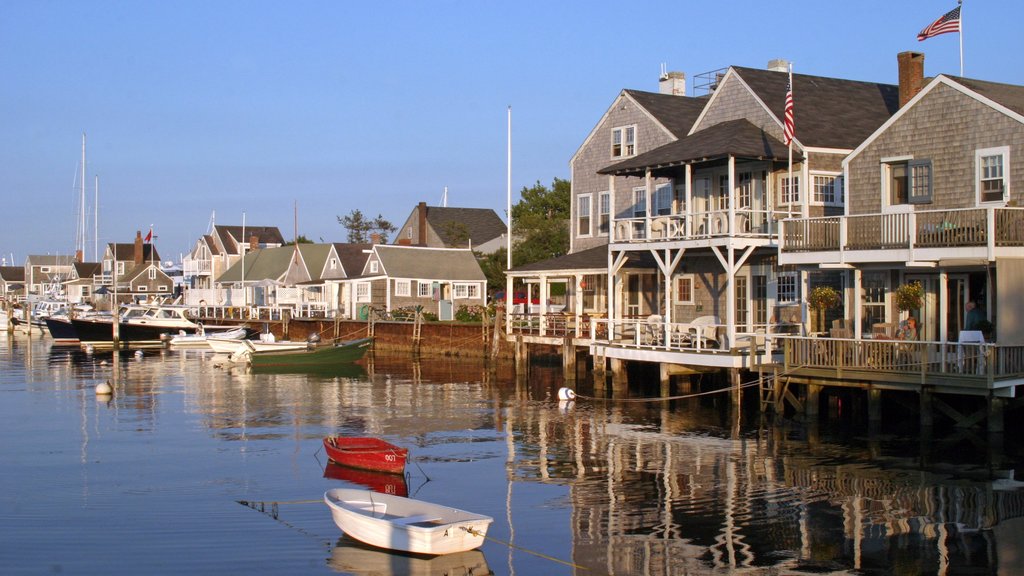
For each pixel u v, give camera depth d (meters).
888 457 22.27
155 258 128.75
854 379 25.19
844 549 15.76
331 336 63.41
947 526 16.86
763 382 28.56
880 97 38.50
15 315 93.12
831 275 31.14
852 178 29.84
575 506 18.64
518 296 68.69
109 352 61.69
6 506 18.94
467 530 15.68
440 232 89.62
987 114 26.31
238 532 17.03
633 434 26.36
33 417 31.02
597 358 35.31
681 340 32.22
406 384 41.00
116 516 18.14
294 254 82.56
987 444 23.09
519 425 28.39
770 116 34.34
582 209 45.00
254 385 40.97
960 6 29.69
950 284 27.31
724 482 20.33
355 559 15.52
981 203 26.47
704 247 31.58
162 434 27.53
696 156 31.45
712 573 14.77
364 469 22.03
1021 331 24.00
